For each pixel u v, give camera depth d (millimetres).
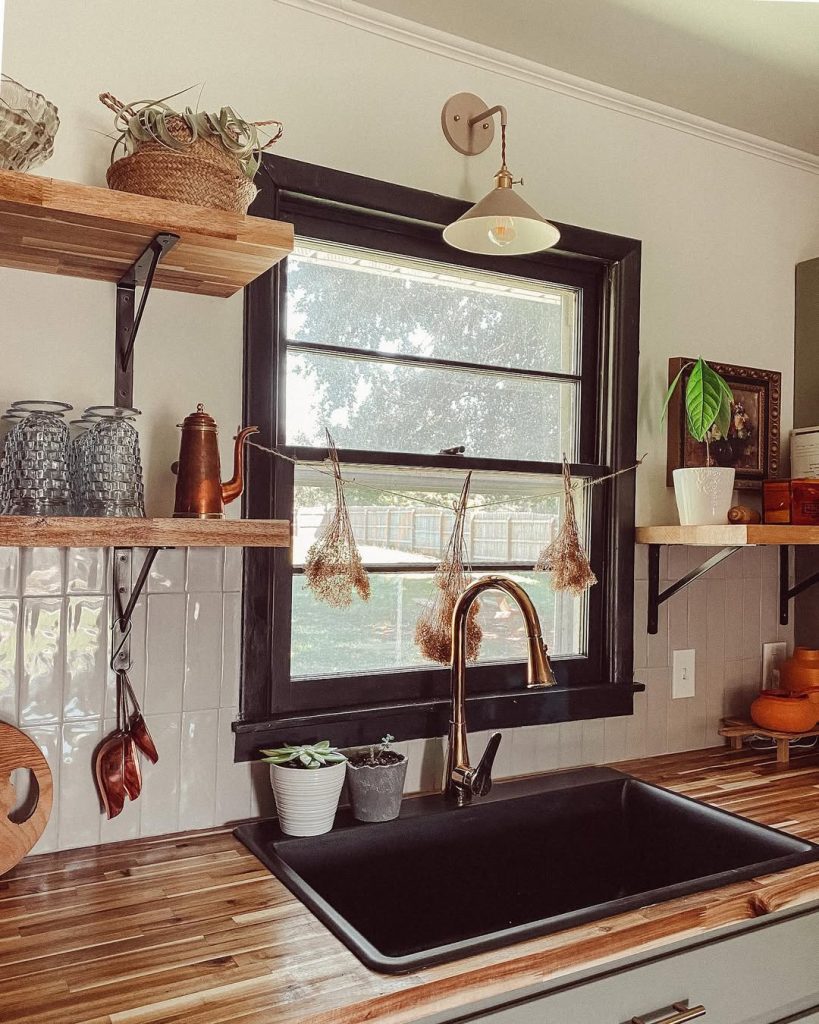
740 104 2053
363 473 1722
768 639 2242
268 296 1578
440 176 1776
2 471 1263
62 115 1405
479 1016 1072
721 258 2184
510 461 1842
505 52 1827
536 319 1946
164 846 1441
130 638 1465
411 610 1783
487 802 1663
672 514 2090
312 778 1461
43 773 1357
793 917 1371
